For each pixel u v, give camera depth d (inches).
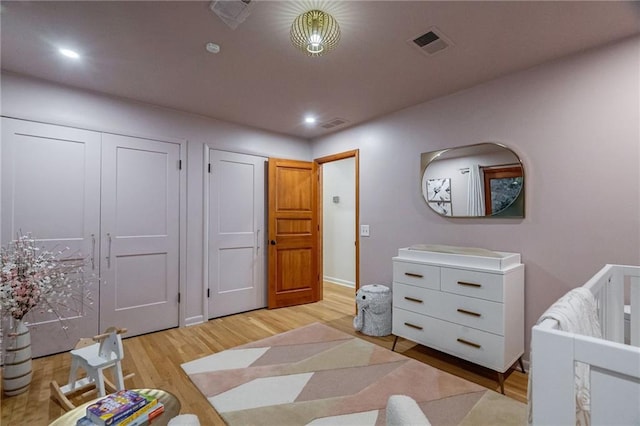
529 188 90.0
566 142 83.4
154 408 47.8
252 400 75.0
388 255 129.6
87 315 105.5
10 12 65.1
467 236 104.2
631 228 74.0
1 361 88.7
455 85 102.0
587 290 45.9
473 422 66.2
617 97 75.9
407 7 63.7
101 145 108.9
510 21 68.4
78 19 67.9
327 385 81.7
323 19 65.7
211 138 135.6
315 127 149.3
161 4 63.0
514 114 93.0
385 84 100.9
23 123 95.0
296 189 160.2
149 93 109.0
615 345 25.0
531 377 29.7
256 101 115.8
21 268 79.4
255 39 75.7
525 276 90.3
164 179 122.8
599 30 71.6
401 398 27.2
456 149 106.7
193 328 124.4
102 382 67.7
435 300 92.3
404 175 123.7
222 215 139.3
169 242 123.7
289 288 157.0
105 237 109.3
